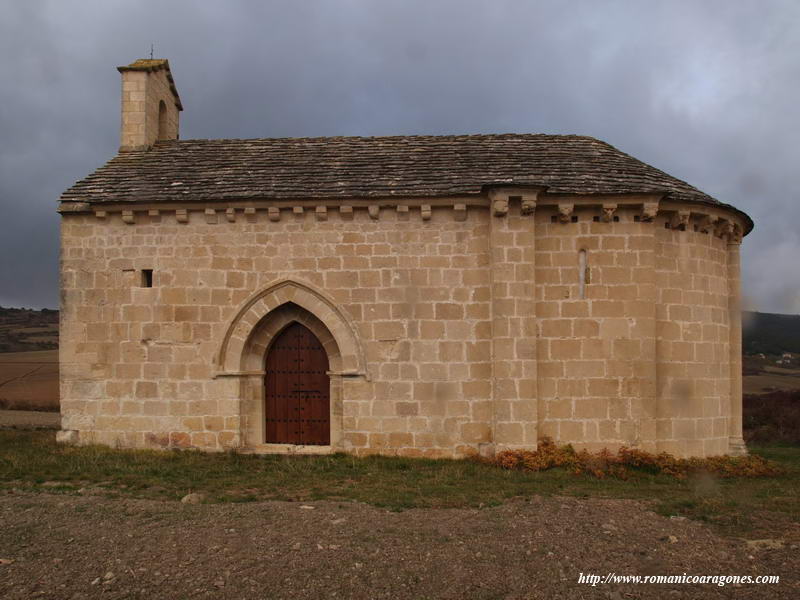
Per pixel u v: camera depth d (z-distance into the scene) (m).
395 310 13.32
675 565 6.89
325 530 7.93
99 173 14.84
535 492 10.28
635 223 13.07
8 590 6.29
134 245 13.85
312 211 13.57
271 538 7.61
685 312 13.54
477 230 13.27
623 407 12.83
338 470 11.89
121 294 13.80
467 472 11.75
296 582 6.48
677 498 9.89
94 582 6.48
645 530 7.96
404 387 13.21
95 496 9.76
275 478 11.20
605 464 12.16
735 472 12.62
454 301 13.23
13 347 55.22
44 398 32.91
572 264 13.05
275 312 13.88
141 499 9.66
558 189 12.85
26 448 13.67
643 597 6.22
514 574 6.68
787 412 26.47
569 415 12.87
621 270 13.02
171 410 13.59
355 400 13.29
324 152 15.45
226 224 13.72
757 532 8.04
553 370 12.94
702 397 13.61
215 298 13.65
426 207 13.17
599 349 12.92
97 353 13.80
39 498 9.57
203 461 12.53
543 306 13.04
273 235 13.64
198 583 6.45
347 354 13.34
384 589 6.37
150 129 16.56
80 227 13.98
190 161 15.27
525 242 12.77
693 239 13.74
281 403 14.09
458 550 7.27
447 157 14.84
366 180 13.85
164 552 7.19
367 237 13.45
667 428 13.20
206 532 7.84
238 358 13.57
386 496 9.83
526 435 12.55
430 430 13.13
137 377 13.69
